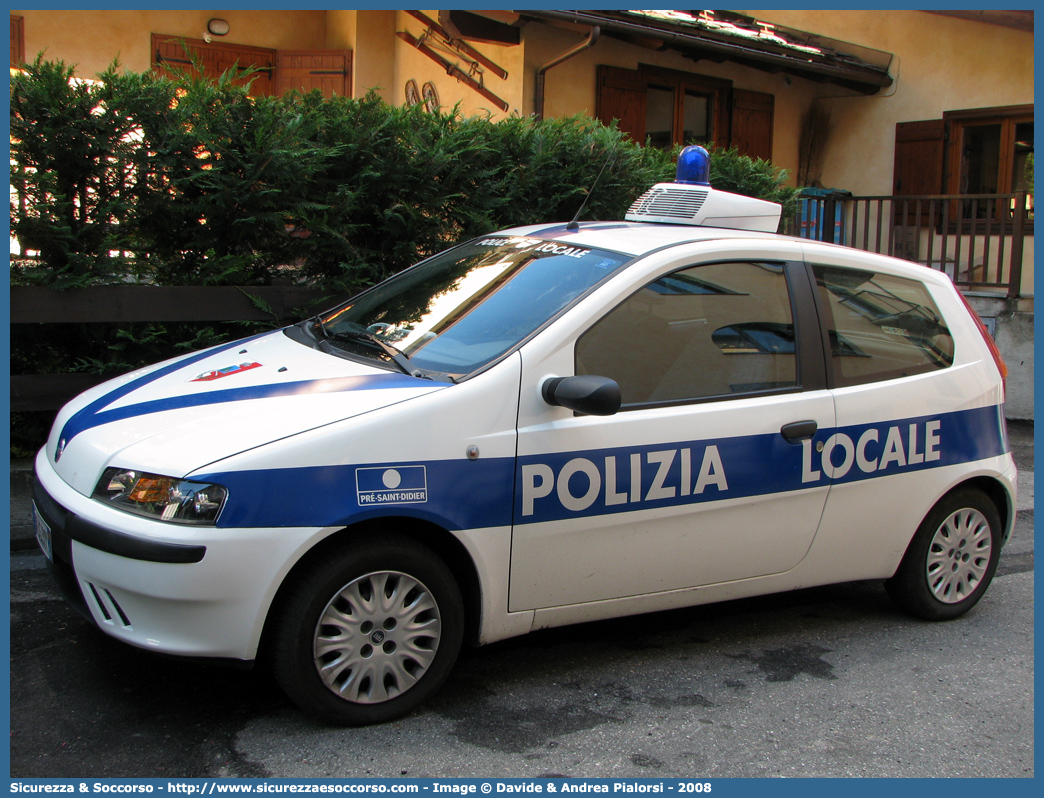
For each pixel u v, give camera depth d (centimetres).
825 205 1058
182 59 1133
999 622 420
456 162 599
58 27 1054
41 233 488
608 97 1012
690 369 338
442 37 1041
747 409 344
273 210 551
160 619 265
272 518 266
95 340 549
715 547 343
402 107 597
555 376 309
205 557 260
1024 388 912
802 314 367
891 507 383
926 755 300
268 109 529
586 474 312
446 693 321
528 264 363
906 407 383
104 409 318
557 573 315
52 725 285
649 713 315
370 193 586
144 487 268
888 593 420
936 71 1142
